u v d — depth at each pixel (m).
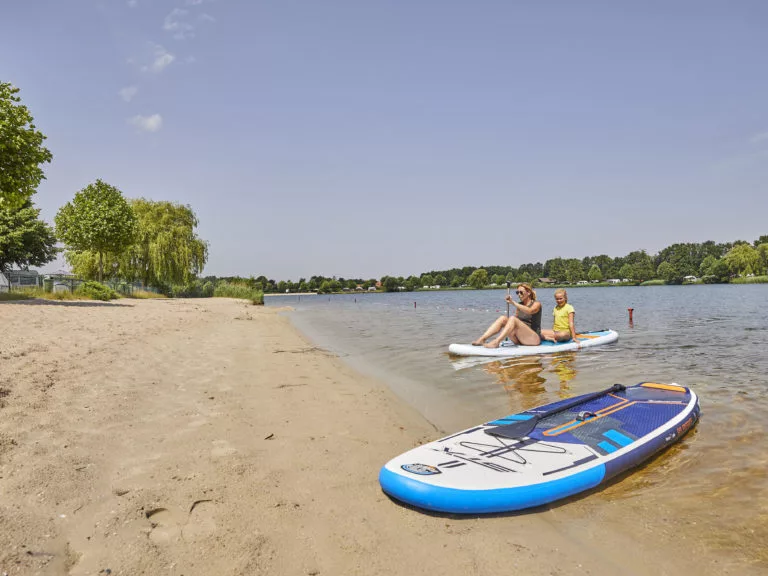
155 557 2.60
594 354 10.24
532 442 4.28
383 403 6.38
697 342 11.92
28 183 15.77
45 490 3.22
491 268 160.38
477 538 3.03
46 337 9.30
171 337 11.41
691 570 2.72
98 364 7.30
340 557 2.73
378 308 37.84
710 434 4.95
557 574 2.65
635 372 8.26
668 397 5.58
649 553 2.89
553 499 3.52
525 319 11.15
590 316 22.78
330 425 5.28
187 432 4.69
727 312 23.30
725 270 113.38
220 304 31.95
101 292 24.94
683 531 3.15
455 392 7.07
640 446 4.23
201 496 3.36
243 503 3.30
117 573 2.44
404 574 2.60
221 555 2.66
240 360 9.13
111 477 3.55
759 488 3.74
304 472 3.93
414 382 7.80
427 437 5.02
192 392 6.26
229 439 4.58
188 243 41.41
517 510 3.42
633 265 144.50
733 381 7.40
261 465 4.00
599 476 3.76
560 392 6.94
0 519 2.80
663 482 3.89
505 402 6.46
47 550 2.58
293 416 5.55
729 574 2.68
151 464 3.86
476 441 4.30
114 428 4.61
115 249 29.97
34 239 35.59
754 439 4.79
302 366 9.03
